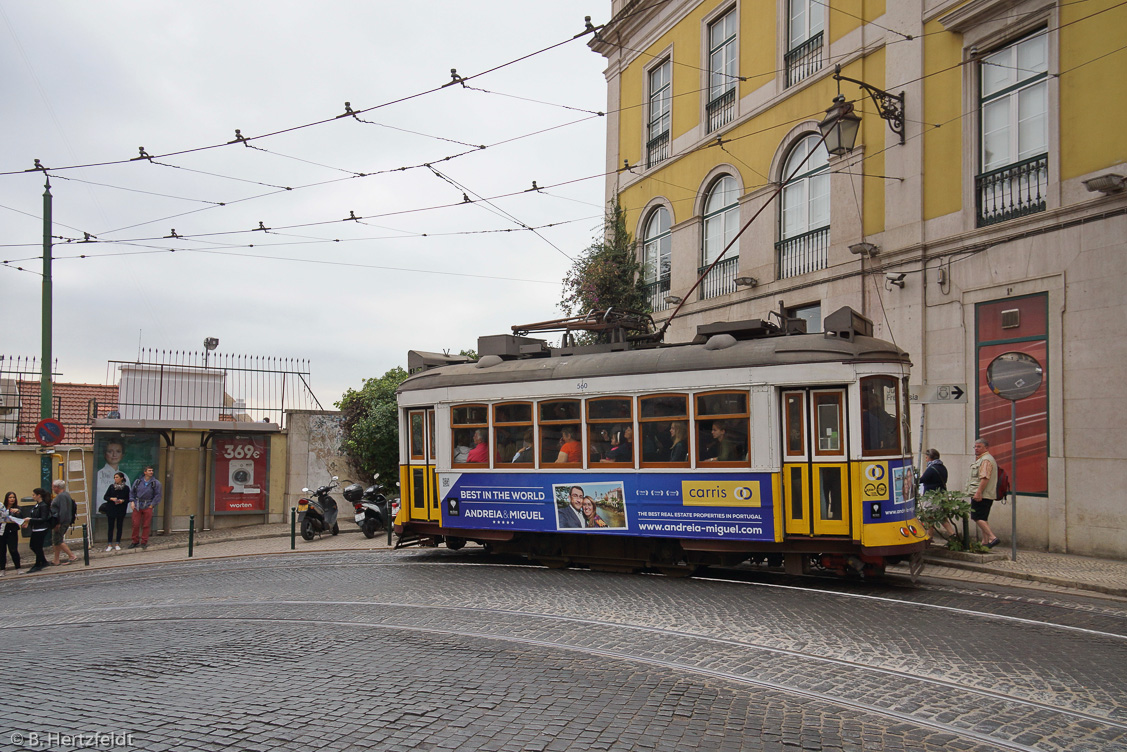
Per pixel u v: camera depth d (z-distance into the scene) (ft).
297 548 60.23
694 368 38.68
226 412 76.38
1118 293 40.91
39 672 26.25
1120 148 41.32
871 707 20.08
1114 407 40.91
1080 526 42.09
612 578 39.73
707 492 38.06
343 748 17.87
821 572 39.01
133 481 70.54
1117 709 19.71
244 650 27.99
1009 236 45.93
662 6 77.82
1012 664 23.35
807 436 36.27
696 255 72.54
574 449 42.34
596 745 17.71
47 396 62.18
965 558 40.09
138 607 39.55
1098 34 42.45
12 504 57.62
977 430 47.52
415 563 47.67
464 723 19.25
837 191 57.52
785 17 63.41
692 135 73.51
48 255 62.59
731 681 22.39
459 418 46.96
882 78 54.54
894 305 52.75
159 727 19.65
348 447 78.54
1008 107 47.26
